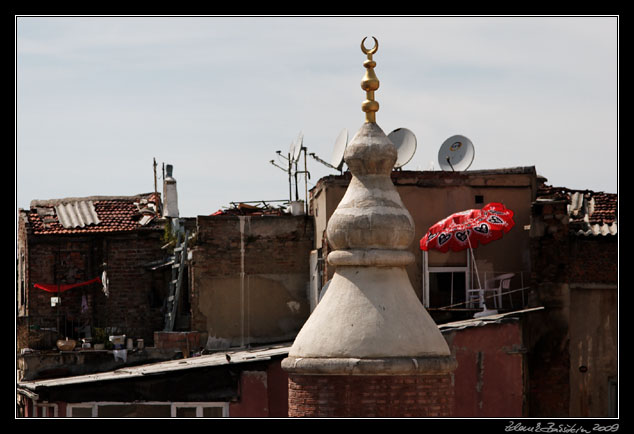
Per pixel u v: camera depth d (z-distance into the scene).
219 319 42.41
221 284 42.53
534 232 38.09
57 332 44.34
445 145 41.50
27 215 47.69
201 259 42.47
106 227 47.03
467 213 37.25
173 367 33.62
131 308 46.69
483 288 38.81
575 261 39.16
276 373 32.38
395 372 24.38
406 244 25.25
